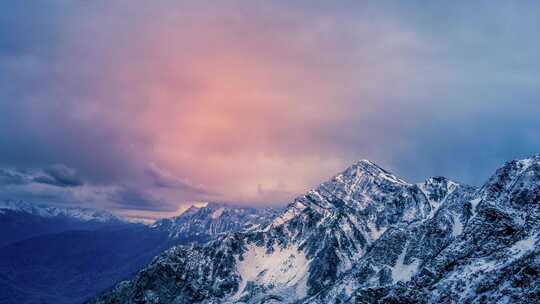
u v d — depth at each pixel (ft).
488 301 588.91
